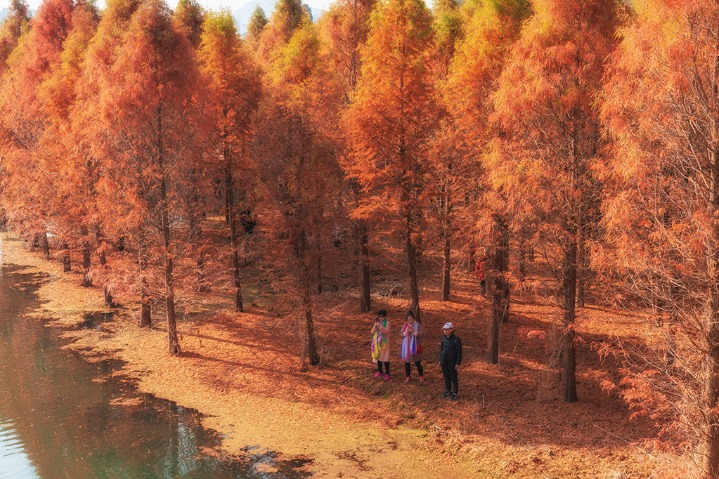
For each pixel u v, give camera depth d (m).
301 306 16.06
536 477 10.08
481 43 14.25
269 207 16.19
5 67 43.78
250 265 28.34
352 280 26.47
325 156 16.03
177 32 17.12
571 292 12.54
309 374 15.86
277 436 12.31
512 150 11.54
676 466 8.52
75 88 21.53
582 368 14.84
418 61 15.75
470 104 14.41
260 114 16.67
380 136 16.20
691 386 8.55
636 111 8.39
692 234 7.47
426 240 17.39
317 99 18.06
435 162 17.06
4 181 31.59
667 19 8.12
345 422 12.95
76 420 13.27
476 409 12.91
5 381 15.84
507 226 14.12
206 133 18.58
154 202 18.56
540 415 12.38
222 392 14.81
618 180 9.38
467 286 24.61
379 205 16.73
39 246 37.88
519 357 16.06
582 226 11.52
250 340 18.94
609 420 11.90
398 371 15.61
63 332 20.45
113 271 20.91
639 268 8.42
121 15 19.98
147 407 13.98
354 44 23.69
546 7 11.34
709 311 7.71
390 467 10.87
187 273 19.14
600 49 11.02
